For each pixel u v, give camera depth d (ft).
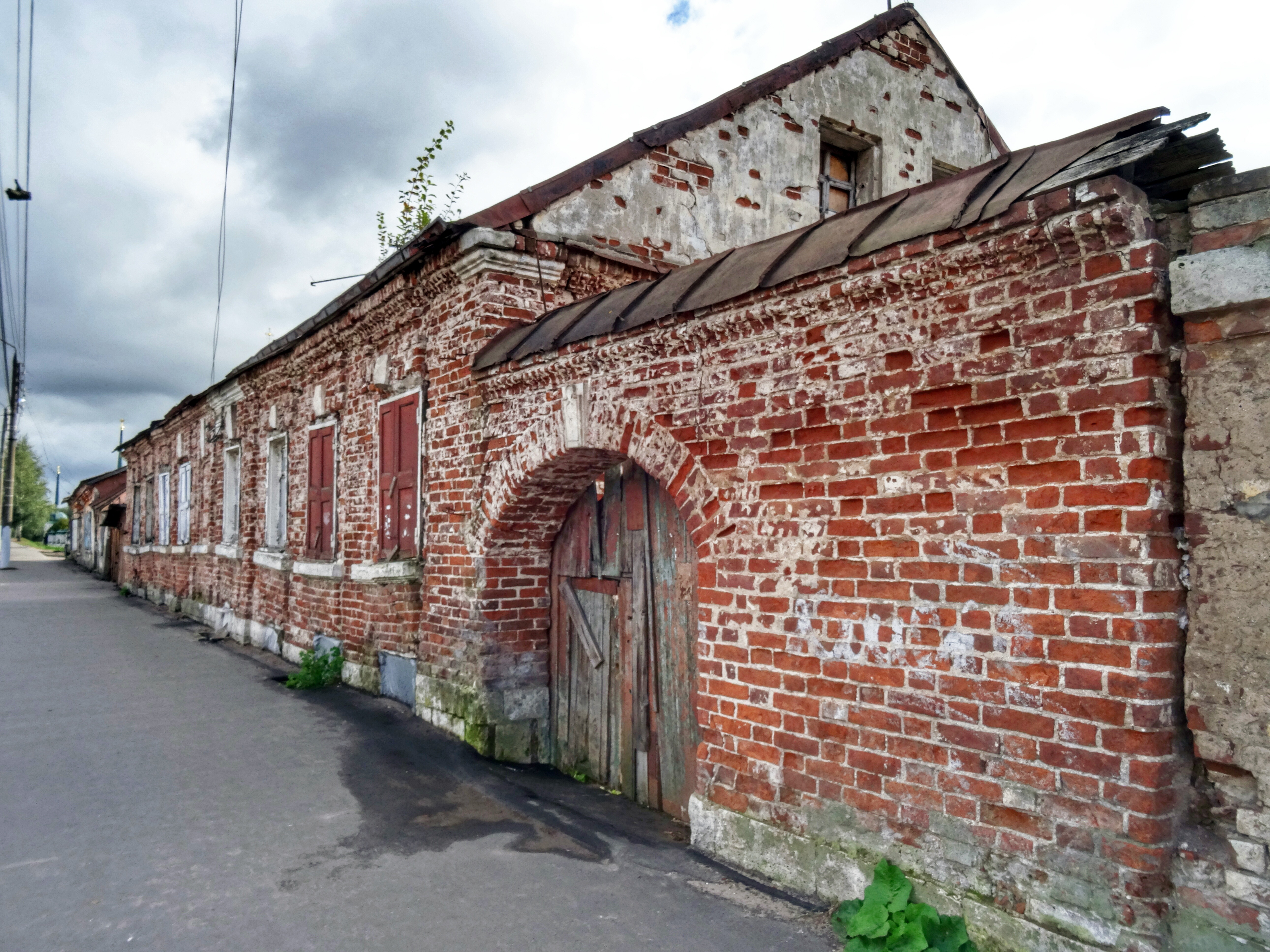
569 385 16.02
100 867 13.07
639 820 15.23
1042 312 8.87
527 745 19.04
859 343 10.73
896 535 10.26
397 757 18.75
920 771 9.93
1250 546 7.63
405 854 13.55
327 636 28.66
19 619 46.98
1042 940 8.57
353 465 27.25
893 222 10.46
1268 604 7.48
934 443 9.88
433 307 21.95
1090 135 9.21
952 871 9.53
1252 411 7.66
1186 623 8.14
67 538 153.79
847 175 29.55
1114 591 8.19
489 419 18.88
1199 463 8.00
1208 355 7.97
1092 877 8.30
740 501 12.43
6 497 100.63
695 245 23.59
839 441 10.99
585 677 18.21
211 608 44.83
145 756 19.04
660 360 13.83
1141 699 7.95
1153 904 7.91
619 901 11.64
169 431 61.16
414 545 22.66
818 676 11.21
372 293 24.67
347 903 11.78
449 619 20.44
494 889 12.17
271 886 12.39
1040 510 8.83
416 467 22.59
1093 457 8.41
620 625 17.16
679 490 13.42
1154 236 8.29
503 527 18.57
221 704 24.25
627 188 22.24
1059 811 8.61
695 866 12.49
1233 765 7.73
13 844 14.02
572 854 13.47
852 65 28.40
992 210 8.95
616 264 21.50
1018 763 8.96
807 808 11.34
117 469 108.99
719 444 12.75
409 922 11.19
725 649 12.65
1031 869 8.80
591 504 18.20
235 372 39.70
